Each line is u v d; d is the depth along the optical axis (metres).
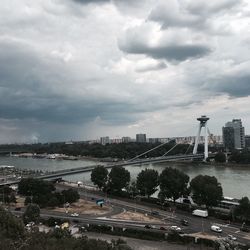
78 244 138.88
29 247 127.06
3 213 150.75
